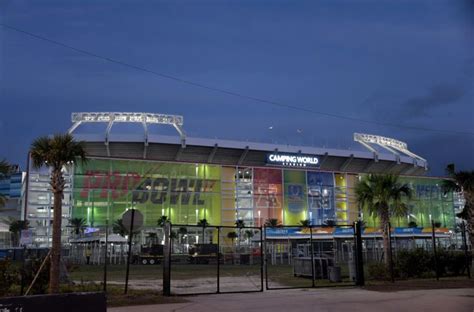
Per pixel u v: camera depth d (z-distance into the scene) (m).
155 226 110.69
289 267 47.09
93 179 110.25
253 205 122.94
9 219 133.25
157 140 143.38
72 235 97.12
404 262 24.92
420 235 75.19
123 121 151.88
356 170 164.88
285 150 151.38
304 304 14.21
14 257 60.22
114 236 66.88
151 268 46.91
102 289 18.97
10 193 159.38
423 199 134.88
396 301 14.61
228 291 19.25
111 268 47.06
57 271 17.22
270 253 61.91
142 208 113.25
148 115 151.75
